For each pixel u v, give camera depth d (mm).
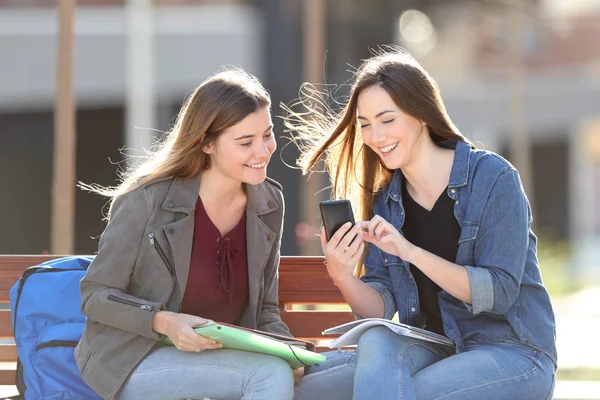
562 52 33844
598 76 31922
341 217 5969
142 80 20891
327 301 6984
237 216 6305
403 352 5660
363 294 6156
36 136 22125
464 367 5625
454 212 6000
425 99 5965
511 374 5648
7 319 6832
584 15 34250
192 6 23422
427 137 6133
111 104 21797
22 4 21391
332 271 6086
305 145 6609
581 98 30844
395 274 6234
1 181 22172
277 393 5453
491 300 5711
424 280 6160
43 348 6188
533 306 5945
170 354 5793
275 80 23438
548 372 5812
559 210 37625
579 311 18953
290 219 22516
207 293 6102
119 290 5914
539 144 37312
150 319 5699
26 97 20531
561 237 37469
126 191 6078
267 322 6402
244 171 6031
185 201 6074
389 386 5418
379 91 5926
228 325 5602
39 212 22266
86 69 20641
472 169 5996
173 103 21719
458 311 6012
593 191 47062
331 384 6008
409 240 6223
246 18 23078
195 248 6117
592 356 12922
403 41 28250
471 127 30078
